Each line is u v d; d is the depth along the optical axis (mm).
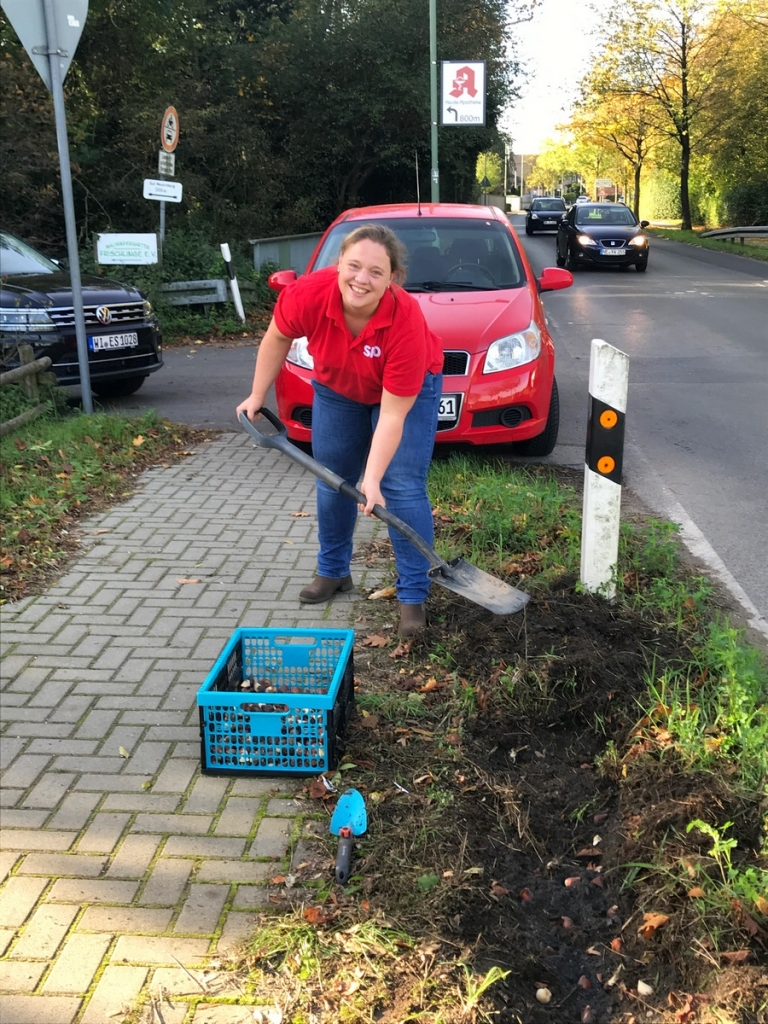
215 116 19969
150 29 18219
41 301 8172
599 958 2416
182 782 3131
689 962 2320
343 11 23094
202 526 5621
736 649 3533
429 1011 2203
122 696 3676
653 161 51594
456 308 6566
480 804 2973
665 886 2516
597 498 4105
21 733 3420
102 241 13078
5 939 2447
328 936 2432
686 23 38000
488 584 3510
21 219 15492
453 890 2551
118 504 6059
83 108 17641
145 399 9500
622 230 23375
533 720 3418
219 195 20828
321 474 3582
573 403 8992
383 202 28562
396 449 3609
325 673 3625
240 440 7777
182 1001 2254
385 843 2764
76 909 2549
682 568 4922
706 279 21281
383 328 3432
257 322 14953
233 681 3549
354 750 3232
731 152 39938
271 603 4508
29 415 7480
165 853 2775
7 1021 2197
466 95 19359
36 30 7352
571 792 3051
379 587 4680
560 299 17578
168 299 14227
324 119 23344
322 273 3695
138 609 4453
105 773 3182
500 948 2396
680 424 8195
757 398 9180
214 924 2496
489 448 7301
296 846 2799
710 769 2953
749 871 2459
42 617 4371
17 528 5398
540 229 42625
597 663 3568
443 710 3498
